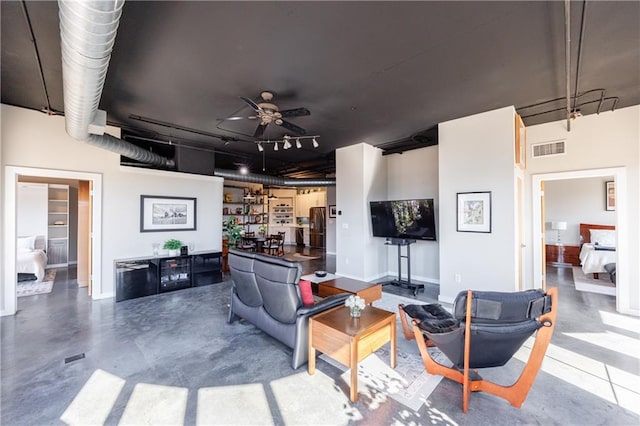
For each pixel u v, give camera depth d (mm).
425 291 4883
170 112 3916
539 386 2180
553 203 7191
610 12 1974
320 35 2264
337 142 5543
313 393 2104
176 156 5625
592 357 2596
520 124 3994
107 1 1326
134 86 3145
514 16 2035
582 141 3959
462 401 2002
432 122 4309
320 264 7777
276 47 2430
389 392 2115
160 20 2070
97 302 4258
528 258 4367
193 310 3926
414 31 2211
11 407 1927
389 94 3346
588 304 4047
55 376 2301
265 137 5188
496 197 3771
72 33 1542
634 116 3617
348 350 2055
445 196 4234
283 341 2629
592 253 5508
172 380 2258
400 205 5047
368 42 2357
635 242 3623
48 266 6719
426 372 2385
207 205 5832
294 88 3197
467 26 2150
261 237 8547
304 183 8219
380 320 2336
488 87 3160
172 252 5059
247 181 7230
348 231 5820
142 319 3580
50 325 3363
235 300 3381
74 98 2369
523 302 1773
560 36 2260
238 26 2150
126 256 4727
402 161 5941
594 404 1970
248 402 1999
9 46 2377
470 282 3992
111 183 4574
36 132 3871
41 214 6621
